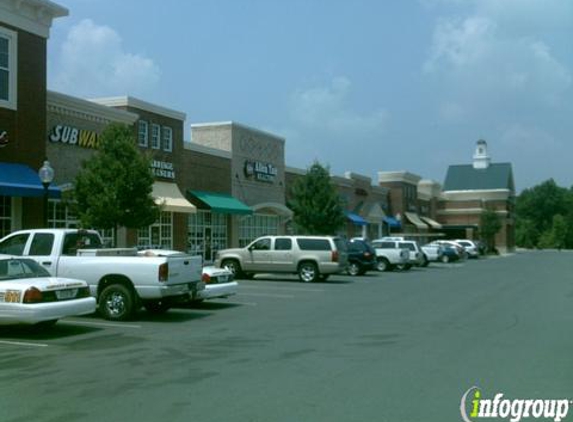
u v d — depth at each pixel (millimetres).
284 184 44938
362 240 33125
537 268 41062
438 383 8469
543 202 136250
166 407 7289
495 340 11992
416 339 12109
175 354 10562
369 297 20562
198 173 34625
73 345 11422
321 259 26625
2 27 21562
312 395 7824
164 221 31375
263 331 13148
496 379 8711
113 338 12203
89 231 16094
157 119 30781
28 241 15227
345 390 8078
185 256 15219
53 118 24297
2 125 21516
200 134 38500
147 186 22438
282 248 27094
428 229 79812
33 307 11781
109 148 22406
